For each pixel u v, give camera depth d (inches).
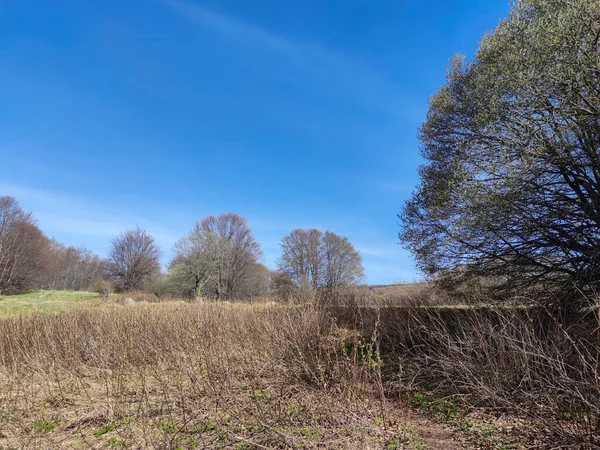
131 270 1871.3
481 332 198.8
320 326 250.1
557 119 268.8
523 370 161.3
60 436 157.8
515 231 307.0
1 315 421.7
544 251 316.2
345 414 148.2
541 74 261.6
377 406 175.8
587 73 247.3
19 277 1384.1
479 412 166.1
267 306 362.6
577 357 156.2
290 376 190.2
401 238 403.5
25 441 151.9
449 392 195.3
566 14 258.1
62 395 208.4
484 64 330.6
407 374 223.6
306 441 133.4
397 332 282.7
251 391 184.7
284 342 219.8
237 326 301.9
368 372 186.5
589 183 283.1
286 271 1331.2
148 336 320.5
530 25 286.7
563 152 269.3
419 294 394.9
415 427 155.6
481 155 313.9
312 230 1370.6
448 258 360.2
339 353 231.6
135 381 228.7
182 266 1373.0
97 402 198.5
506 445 131.7
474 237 325.1
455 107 361.4
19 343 315.3
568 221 294.8
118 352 266.5
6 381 241.0
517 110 280.8
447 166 359.3
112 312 409.1
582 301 243.4
